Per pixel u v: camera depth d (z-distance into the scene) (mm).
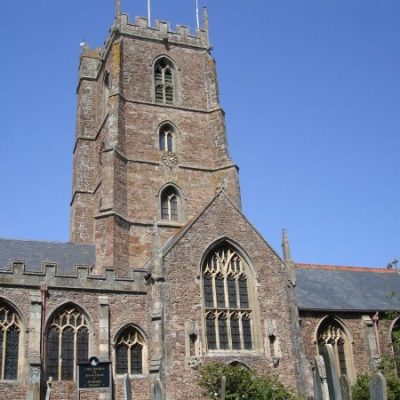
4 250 48344
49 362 40250
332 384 26250
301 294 52094
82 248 52781
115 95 57719
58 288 41875
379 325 51375
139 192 55281
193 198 57406
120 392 40688
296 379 42875
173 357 40156
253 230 46656
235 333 43312
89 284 42688
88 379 35625
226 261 45344
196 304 42500
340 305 51344
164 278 42094
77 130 64125
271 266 46062
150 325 41812
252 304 44562
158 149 58188
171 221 54875
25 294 40969
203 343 41531
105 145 56812
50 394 39344
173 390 39219
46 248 50938
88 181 60906
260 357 42719
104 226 51062
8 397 38250
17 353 39812
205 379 38781
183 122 60750
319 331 49969
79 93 66188
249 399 37688
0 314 40250
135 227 53438
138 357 42375
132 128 58094
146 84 60938
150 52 62688
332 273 58938
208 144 60750
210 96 62812
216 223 45688
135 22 63312
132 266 51656
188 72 63812
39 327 40000
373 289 56906
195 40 65625
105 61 63688
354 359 49656
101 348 40969
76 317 41938
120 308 42875
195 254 43906
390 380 41031
